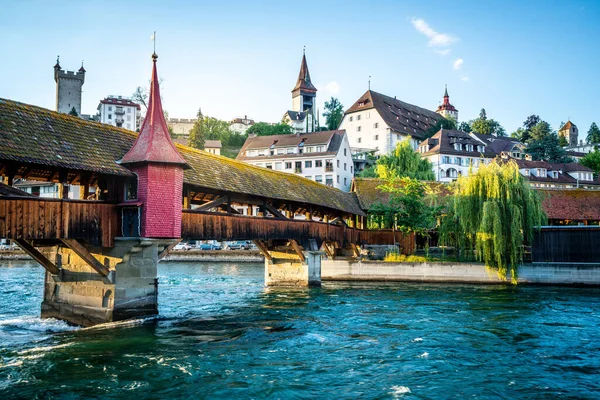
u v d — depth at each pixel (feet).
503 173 96.99
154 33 51.26
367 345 42.91
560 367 36.65
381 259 114.21
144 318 48.06
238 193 63.26
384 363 37.27
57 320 50.34
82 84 349.20
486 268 96.94
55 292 51.03
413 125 283.18
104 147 48.01
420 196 116.67
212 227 58.39
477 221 96.89
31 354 37.55
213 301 70.79
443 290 86.48
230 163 69.46
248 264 161.17
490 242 95.61
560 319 55.62
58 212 41.60
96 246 47.32
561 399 30.19
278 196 72.28
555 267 94.12
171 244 49.57
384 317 56.90
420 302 69.87
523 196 97.19
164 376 33.04
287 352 40.22
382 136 262.67
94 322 46.62
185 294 79.56
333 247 107.65
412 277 101.35
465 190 98.68
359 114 273.33
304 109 395.34
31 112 44.19
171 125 398.21
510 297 75.92
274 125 352.08
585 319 55.62
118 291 45.91
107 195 46.68
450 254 123.65
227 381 32.40
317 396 30.09
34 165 45.65
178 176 48.85
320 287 90.53
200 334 46.29
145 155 46.16
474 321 54.39
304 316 57.36
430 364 37.09
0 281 98.27
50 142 42.47
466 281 98.22
